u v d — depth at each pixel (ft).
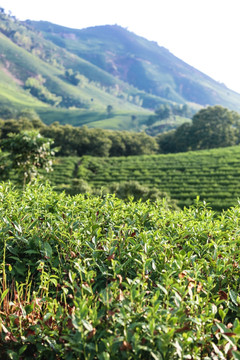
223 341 6.77
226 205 101.09
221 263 9.42
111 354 6.12
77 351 6.37
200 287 7.49
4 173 37.88
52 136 235.81
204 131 278.87
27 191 13.97
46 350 7.04
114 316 6.65
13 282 9.22
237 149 207.92
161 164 178.50
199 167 161.79
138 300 7.05
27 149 36.60
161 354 6.35
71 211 11.59
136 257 9.50
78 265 7.88
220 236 11.02
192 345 6.55
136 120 641.81
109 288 7.38
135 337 6.07
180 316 6.78
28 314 7.50
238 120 292.61
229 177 138.31
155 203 14.53
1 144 37.86
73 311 7.01
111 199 13.04
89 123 602.44
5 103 623.77
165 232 11.78
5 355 7.14
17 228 9.84
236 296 8.30
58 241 10.42
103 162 190.19
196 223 12.17
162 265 9.17
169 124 613.11
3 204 12.34
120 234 10.55
